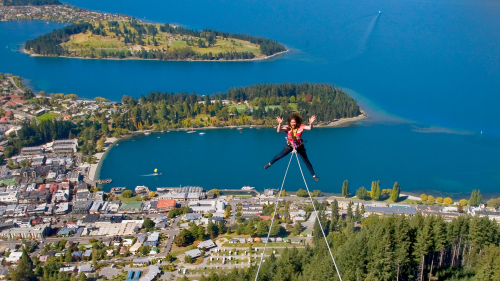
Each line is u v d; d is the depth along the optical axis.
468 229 106.69
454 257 106.75
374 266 96.06
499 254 94.00
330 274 96.25
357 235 111.00
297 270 108.50
